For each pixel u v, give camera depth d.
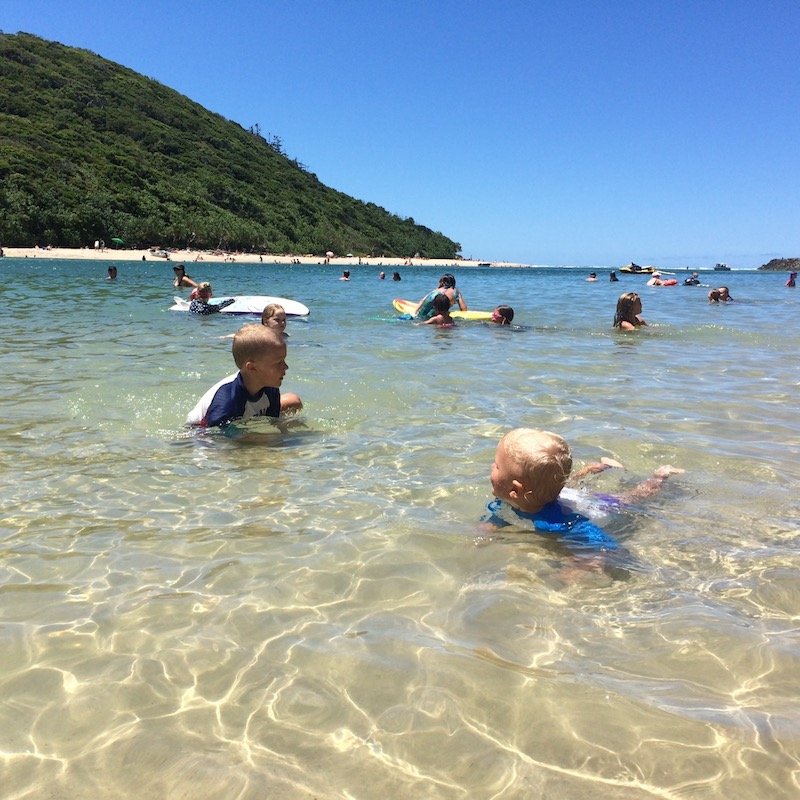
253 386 4.27
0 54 94.94
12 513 2.82
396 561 2.41
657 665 1.78
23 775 1.41
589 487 3.14
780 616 2.04
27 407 4.55
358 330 9.69
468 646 1.87
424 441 3.91
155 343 7.66
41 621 2.00
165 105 106.44
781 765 1.42
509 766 1.42
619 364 6.79
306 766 1.43
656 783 1.38
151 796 1.35
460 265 120.69
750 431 4.18
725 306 16.14
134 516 2.81
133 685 1.70
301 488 3.16
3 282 19.56
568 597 2.16
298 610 2.07
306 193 108.06
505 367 6.48
